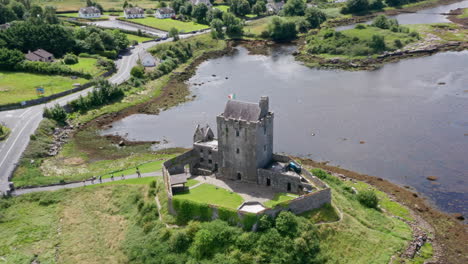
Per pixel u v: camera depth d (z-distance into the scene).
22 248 97.81
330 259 87.62
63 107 183.00
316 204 96.69
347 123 165.75
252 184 109.38
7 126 162.12
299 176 103.25
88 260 93.25
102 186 117.94
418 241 96.69
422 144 145.25
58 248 97.88
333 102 188.88
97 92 195.12
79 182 122.56
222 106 191.75
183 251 89.19
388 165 133.75
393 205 112.62
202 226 91.81
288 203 92.12
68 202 113.44
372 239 93.62
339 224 94.69
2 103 178.25
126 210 107.12
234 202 97.50
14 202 113.75
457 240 98.69
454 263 90.81
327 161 138.12
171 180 105.69
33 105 184.00
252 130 105.12
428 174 127.38
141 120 181.38
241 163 110.44
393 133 154.88
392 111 174.88
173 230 93.75
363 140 151.12
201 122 175.88
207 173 118.75
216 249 87.94
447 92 192.38
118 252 94.19
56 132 166.62
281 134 159.00
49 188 119.88
